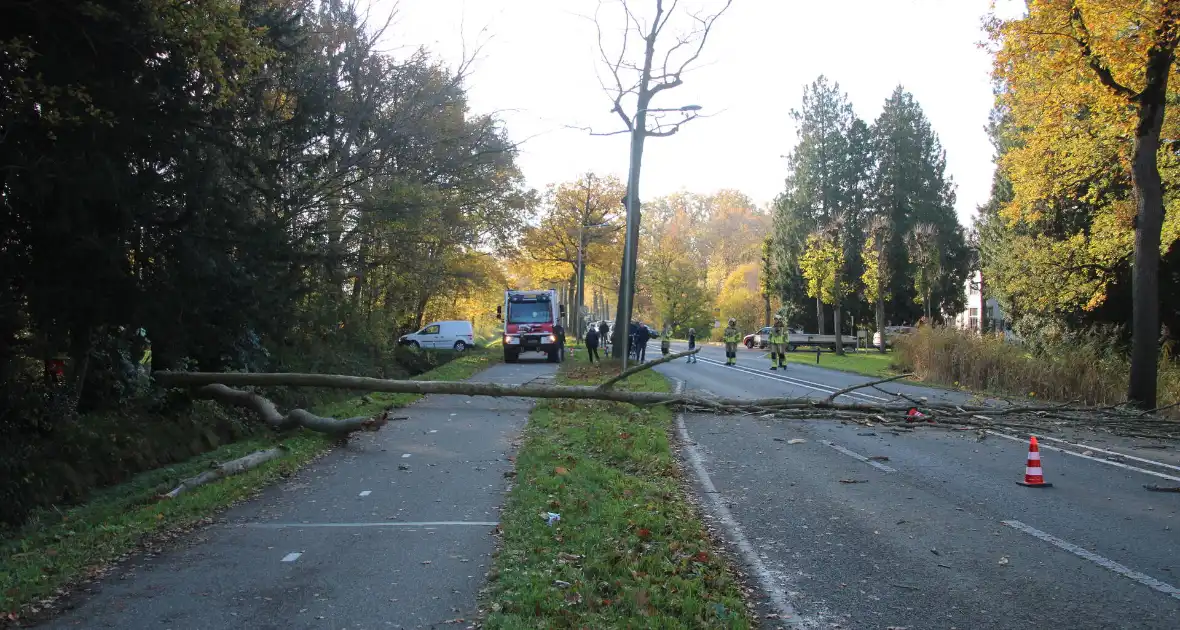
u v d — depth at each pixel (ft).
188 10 28.09
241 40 30.37
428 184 77.92
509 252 140.15
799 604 17.89
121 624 16.69
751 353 169.89
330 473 32.89
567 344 181.37
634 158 93.20
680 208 361.10
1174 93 63.82
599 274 231.91
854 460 36.55
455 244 104.58
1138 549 22.03
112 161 28.30
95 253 28.12
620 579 18.52
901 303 199.93
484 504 27.43
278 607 17.62
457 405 55.67
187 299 33.83
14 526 25.90
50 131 26.30
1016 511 26.58
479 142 84.79
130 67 28.37
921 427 46.83
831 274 158.10
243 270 37.81
